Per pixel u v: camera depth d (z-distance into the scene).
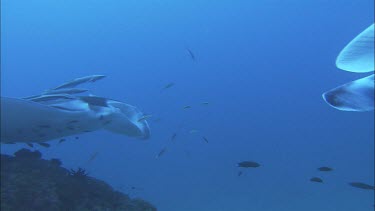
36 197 5.00
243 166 6.21
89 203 5.74
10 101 5.23
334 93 1.59
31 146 6.23
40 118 5.52
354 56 1.55
